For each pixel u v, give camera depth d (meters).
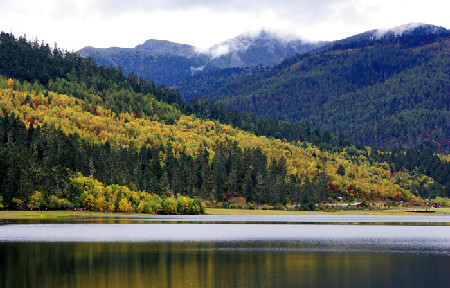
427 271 94.62
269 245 130.12
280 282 84.88
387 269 96.56
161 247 123.12
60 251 112.25
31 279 83.75
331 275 90.69
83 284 80.69
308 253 115.94
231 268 96.12
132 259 104.12
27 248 115.94
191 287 80.44
